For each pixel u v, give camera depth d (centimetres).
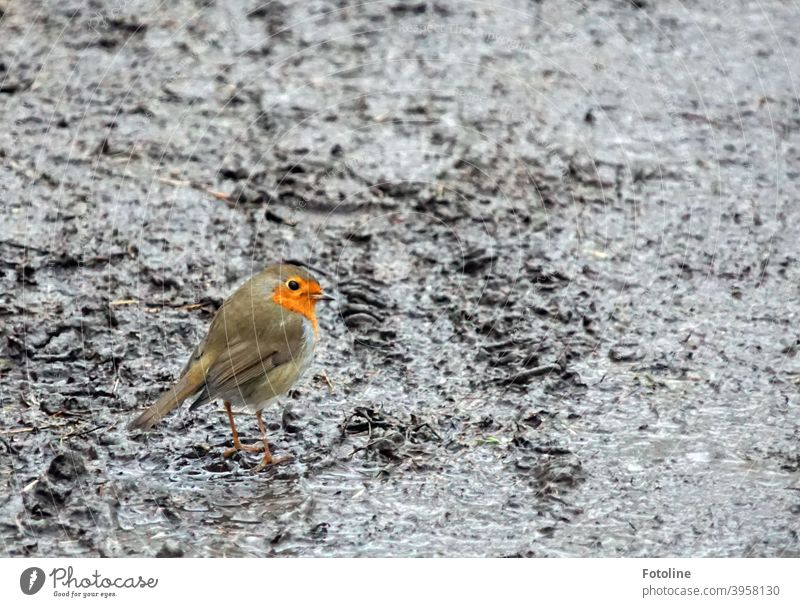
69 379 1019
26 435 927
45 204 1269
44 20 1589
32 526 816
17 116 1401
